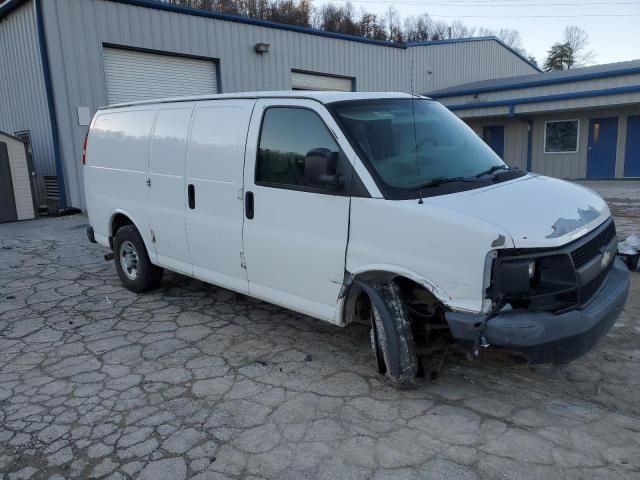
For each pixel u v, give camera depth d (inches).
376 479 111.7
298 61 695.1
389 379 147.4
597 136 709.3
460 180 147.6
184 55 582.2
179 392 150.6
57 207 523.2
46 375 163.0
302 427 131.4
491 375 155.8
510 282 120.6
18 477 115.7
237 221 179.2
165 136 207.6
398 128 159.8
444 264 127.6
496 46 1049.5
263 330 195.8
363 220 142.8
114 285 258.5
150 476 114.7
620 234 327.0
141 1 539.2
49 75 490.6
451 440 124.4
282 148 164.2
